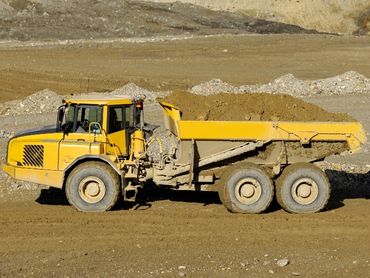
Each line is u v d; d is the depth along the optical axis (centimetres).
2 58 10638
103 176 3100
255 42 13025
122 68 10069
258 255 2595
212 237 2808
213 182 3192
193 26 15312
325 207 3186
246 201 3095
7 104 6931
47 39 13450
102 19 15025
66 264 2491
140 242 2745
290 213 3125
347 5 18112
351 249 2669
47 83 8662
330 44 12850
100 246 2698
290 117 3225
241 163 3120
